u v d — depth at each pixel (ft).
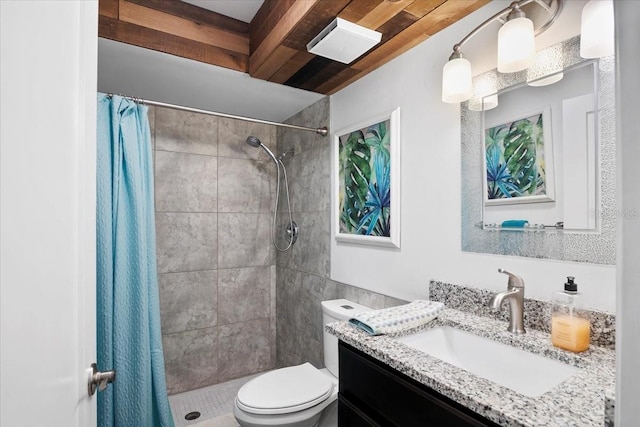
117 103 5.13
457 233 4.57
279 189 9.21
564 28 3.51
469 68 4.09
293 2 4.83
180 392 8.15
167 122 8.09
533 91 3.76
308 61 5.76
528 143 3.79
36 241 1.53
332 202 7.09
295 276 8.56
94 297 2.53
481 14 4.34
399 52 5.44
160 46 5.47
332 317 5.92
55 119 1.73
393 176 5.47
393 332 3.78
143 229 5.22
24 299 1.41
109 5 5.12
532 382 3.19
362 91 6.34
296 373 5.65
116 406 4.82
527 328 3.68
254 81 6.61
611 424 1.31
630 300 1.08
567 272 3.46
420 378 2.87
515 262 3.91
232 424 6.85
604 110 3.18
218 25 5.99
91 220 2.42
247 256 9.11
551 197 3.58
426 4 4.29
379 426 3.35
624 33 1.10
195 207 8.41
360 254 6.35
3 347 1.24
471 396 2.45
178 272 8.19
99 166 4.86
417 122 5.18
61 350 1.83
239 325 8.97
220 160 8.75
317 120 7.72
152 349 5.28
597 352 3.05
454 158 4.62
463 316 4.19
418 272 5.13
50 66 1.65
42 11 1.56
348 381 3.85
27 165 1.44
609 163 3.16
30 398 1.45
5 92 1.26
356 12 4.47
